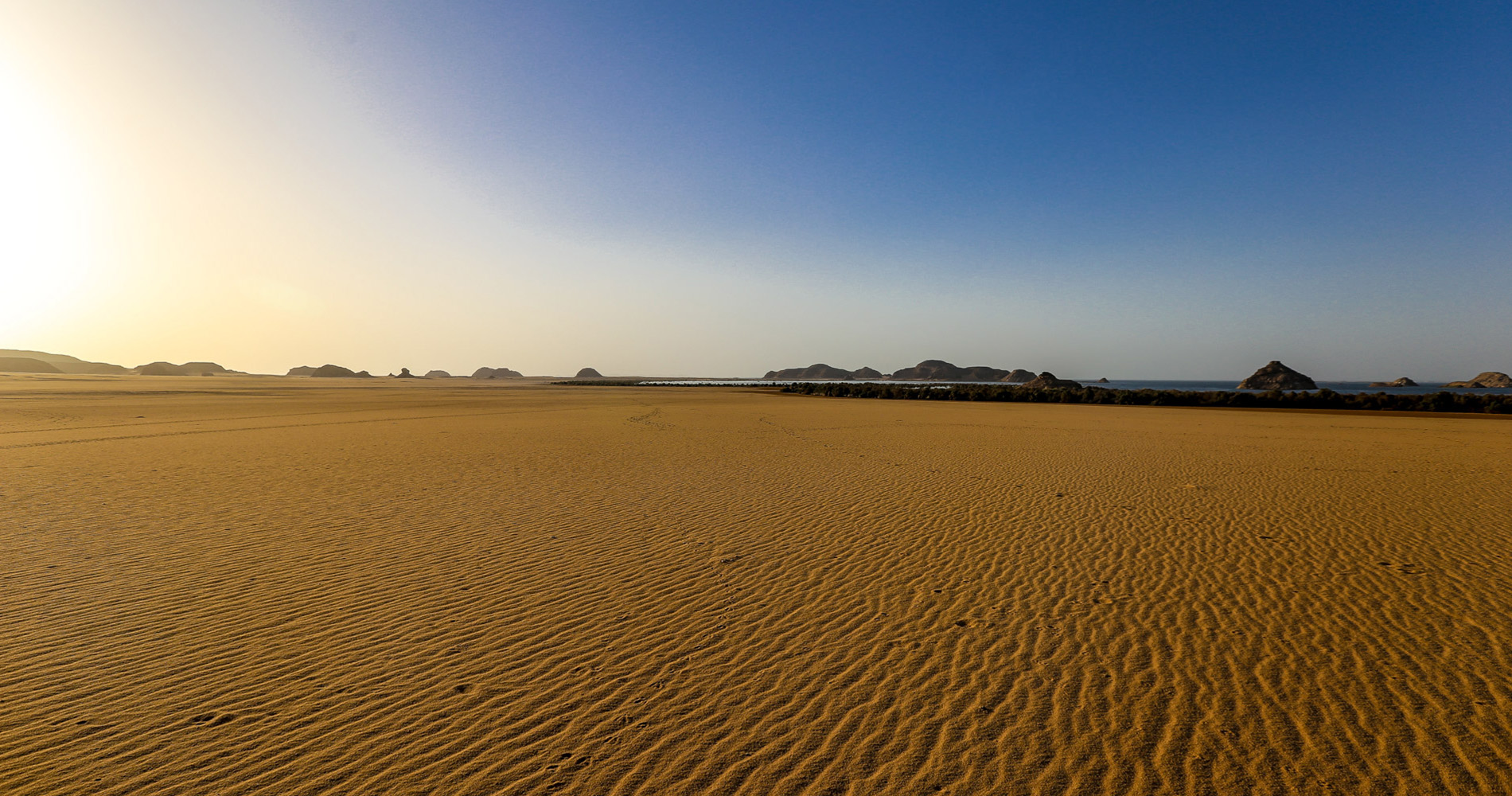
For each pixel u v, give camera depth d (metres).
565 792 3.36
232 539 8.09
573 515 9.64
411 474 13.30
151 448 16.83
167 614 5.62
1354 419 31.94
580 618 5.69
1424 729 3.94
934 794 3.38
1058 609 5.93
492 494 11.20
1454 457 16.64
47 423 24.27
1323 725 4.00
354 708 4.15
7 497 10.38
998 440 21.00
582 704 4.23
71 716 3.98
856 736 3.90
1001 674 4.68
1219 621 5.64
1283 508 10.24
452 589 6.36
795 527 8.98
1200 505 10.48
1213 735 3.91
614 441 20.11
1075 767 3.61
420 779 3.45
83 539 7.98
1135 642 5.23
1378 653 4.99
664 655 4.97
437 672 4.65
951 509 10.10
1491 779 3.46
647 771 3.55
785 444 19.52
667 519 9.42
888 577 6.83
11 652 4.82
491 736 3.86
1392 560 7.38
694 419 30.52
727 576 6.83
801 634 5.38
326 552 7.59
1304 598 6.19
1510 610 5.84
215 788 3.34
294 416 30.05
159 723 3.92
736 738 3.87
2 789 3.27
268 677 4.53
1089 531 8.76
